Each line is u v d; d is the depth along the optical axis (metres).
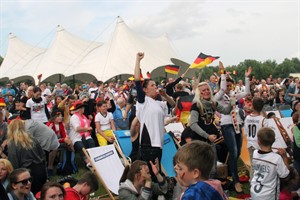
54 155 8.51
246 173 8.05
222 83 6.86
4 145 6.89
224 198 2.41
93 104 9.77
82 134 8.61
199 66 8.21
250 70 7.36
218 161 7.59
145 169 5.03
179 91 10.93
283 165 4.75
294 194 5.56
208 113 6.20
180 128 8.71
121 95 14.81
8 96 15.61
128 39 27.47
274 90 16.47
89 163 6.79
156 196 5.55
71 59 29.44
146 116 5.63
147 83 5.74
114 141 7.55
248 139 6.57
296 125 5.92
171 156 7.25
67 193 4.50
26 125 6.66
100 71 25.25
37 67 30.14
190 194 2.32
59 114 8.76
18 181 4.39
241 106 10.20
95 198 6.46
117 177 6.66
